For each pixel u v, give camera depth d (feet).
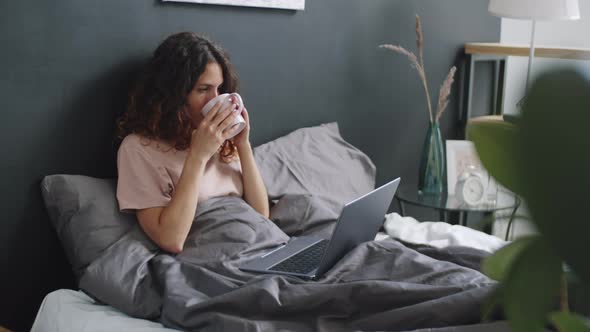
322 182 8.75
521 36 12.70
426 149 10.13
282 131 9.28
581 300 1.50
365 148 10.48
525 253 1.47
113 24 7.38
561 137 1.28
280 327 5.70
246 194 7.81
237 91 7.73
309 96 9.53
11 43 6.71
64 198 6.92
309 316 5.82
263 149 8.62
